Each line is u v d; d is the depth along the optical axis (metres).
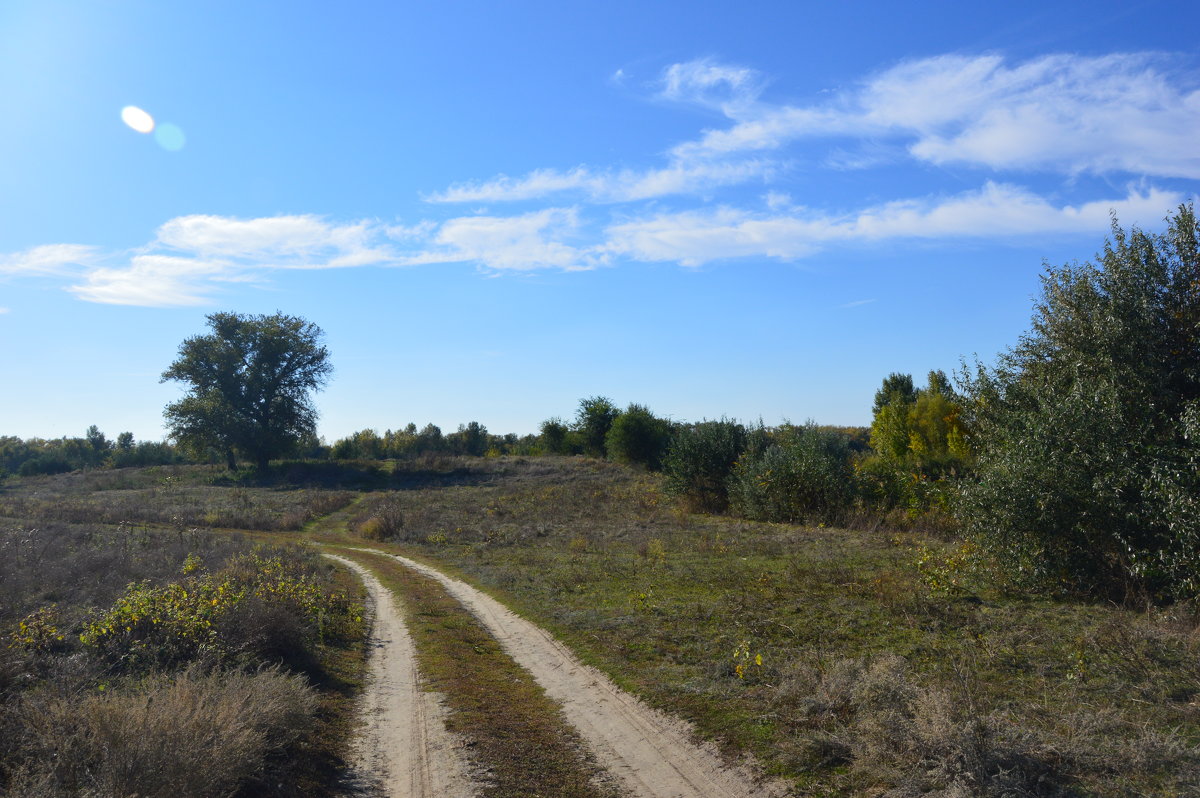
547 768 6.36
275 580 12.75
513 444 88.75
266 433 65.00
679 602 12.51
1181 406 10.76
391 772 6.38
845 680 7.34
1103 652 7.95
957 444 28.39
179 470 70.88
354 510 44.50
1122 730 5.96
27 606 10.73
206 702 6.03
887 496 23.22
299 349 69.25
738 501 27.58
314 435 70.12
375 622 13.09
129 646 8.35
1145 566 9.53
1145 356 11.37
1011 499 11.11
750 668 8.55
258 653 9.07
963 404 14.05
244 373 66.62
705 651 9.54
